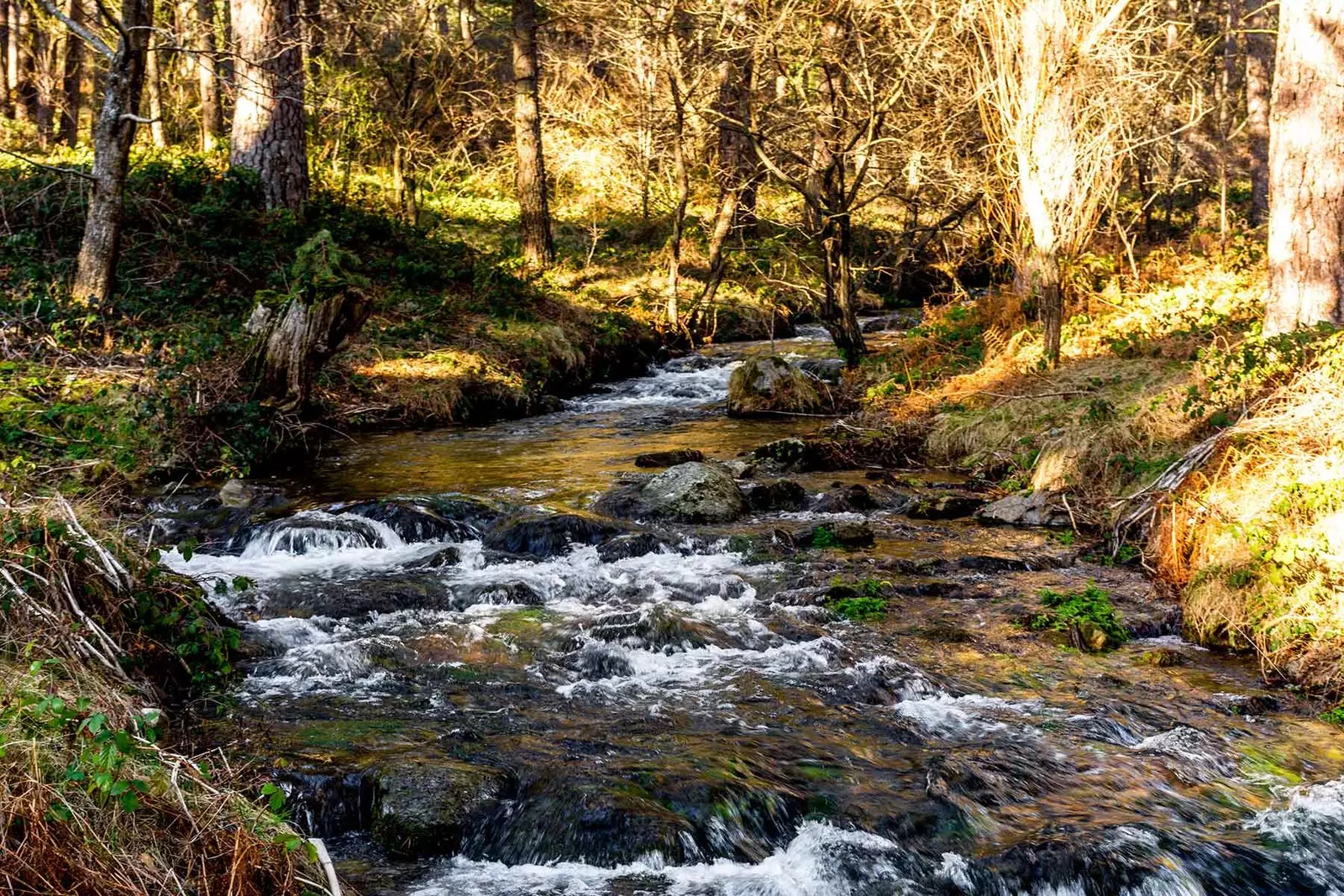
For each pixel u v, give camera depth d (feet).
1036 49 43.93
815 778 17.75
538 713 20.12
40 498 20.85
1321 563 23.44
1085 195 45.83
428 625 24.73
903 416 47.03
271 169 64.13
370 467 41.14
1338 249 35.88
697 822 16.25
